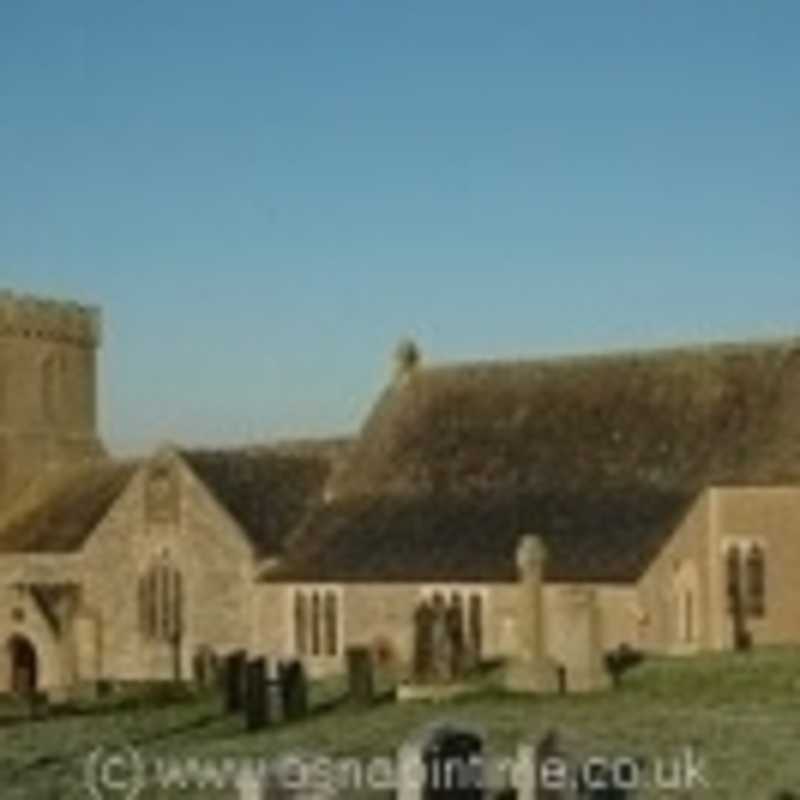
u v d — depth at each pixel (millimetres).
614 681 97875
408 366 150125
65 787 67750
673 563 126312
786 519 128000
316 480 149500
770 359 136750
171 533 144125
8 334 165875
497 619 128375
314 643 136250
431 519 137000
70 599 148500
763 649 119188
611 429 137625
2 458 164250
